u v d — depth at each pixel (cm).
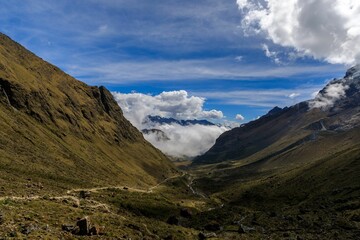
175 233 10919
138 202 17050
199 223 16112
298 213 17038
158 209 17125
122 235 6738
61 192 13262
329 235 11881
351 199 17500
